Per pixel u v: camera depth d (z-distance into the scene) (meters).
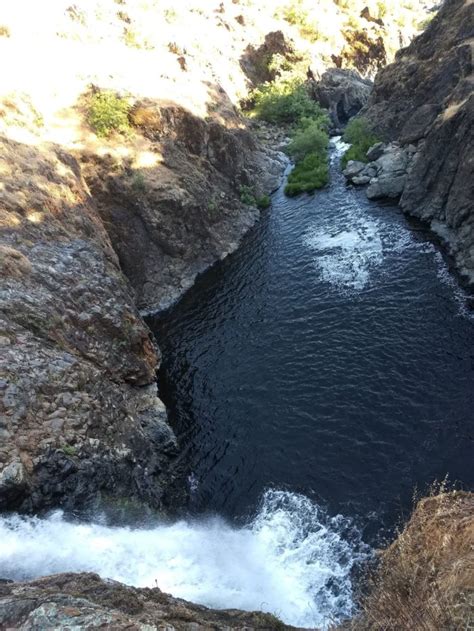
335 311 25.73
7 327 16.61
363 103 59.47
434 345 22.27
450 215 29.69
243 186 39.34
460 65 37.81
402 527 15.53
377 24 80.88
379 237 31.73
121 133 33.25
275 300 27.77
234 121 43.59
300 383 21.81
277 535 15.95
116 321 21.45
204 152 37.66
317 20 71.81
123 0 55.66
